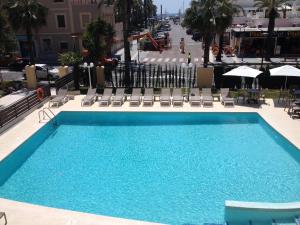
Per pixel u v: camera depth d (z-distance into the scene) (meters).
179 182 12.20
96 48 26.28
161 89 21.58
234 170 13.05
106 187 11.97
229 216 9.01
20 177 12.84
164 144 15.66
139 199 11.15
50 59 42.66
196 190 11.64
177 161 13.91
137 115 18.81
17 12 30.97
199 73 23.31
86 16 41.50
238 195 11.28
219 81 22.89
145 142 15.95
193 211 10.41
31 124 17.28
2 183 12.41
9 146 14.52
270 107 19.14
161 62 39.03
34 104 19.91
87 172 13.12
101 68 24.41
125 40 26.09
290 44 43.69
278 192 11.45
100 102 20.44
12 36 23.64
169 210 10.48
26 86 26.55
